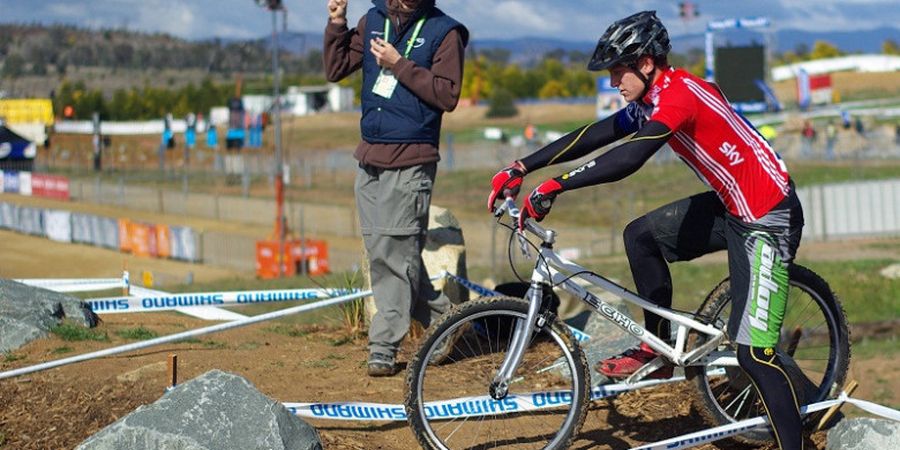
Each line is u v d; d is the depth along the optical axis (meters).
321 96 98.38
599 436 4.69
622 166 3.90
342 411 4.49
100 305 6.55
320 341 6.34
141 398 4.77
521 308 4.16
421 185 5.30
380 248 5.32
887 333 12.46
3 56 190.62
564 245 25.67
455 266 6.48
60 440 4.34
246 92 95.19
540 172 40.34
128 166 66.62
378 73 5.30
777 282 4.07
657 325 4.46
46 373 5.16
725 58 47.03
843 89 81.62
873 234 24.91
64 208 42.50
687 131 4.02
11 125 83.81
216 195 38.66
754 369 4.12
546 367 5.21
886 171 36.28
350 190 45.44
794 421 4.07
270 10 34.03
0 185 52.06
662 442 4.28
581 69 122.19
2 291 6.03
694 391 4.50
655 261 4.46
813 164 40.06
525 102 96.19
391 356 5.42
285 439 3.85
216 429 3.79
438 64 5.24
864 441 4.10
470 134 72.94
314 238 31.77
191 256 29.11
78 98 113.50
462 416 4.35
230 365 5.54
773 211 4.04
